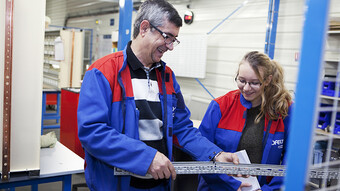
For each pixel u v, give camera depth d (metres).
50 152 2.12
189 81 6.05
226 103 1.56
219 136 1.55
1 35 1.48
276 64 1.49
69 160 1.98
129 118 1.23
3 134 1.55
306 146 0.46
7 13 1.47
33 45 1.58
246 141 1.49
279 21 4.54
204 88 5.74
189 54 5.70
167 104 1.36
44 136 2.27
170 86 1.40
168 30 1.22
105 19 9.05
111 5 8.66
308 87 0.46
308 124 0.46
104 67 1.23
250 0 4.91
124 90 1.23
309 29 0.45
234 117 1.54
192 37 5.62
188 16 5.96
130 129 1.22
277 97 1.46
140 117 1.26
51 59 6.54
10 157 1.62
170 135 1.35
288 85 4.41
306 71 0.46
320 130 3.27
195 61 5.61
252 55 1.47
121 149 1.14
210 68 5.64
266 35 4.53
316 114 0.46
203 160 1.42
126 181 1.23
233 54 5.21
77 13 10.63
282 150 1.57
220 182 1.48
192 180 2.21
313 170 1.13
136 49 1.29
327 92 3.17
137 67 1.27
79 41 6.09
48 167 1.83
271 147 1.49
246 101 1.53
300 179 0.47
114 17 8.61
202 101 5.77
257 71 1.40
